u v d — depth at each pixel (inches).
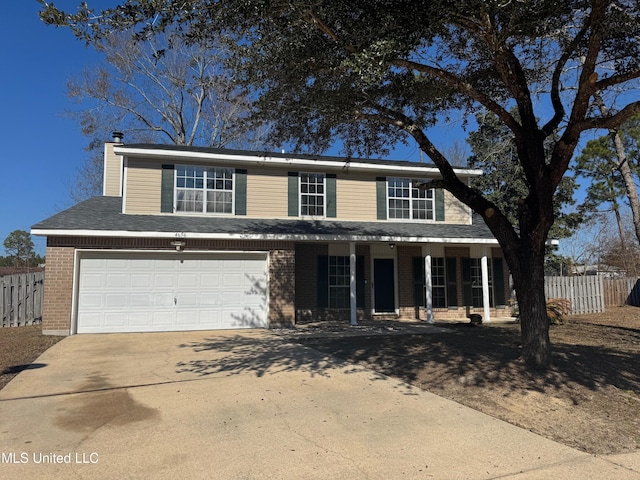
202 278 549.3
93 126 1077.8
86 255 512.4
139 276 527.5
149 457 173.8
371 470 163.3
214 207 603.5
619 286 907.4
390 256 681.6
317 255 652.7
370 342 446.9
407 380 293.4
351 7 289.4
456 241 617.9
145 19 250.7
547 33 338.0
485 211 331.0
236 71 356.2
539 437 196.9
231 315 555.5
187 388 273.4
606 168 1005.8
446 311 687.1
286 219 629.9
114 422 213.3
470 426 209.9
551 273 1230.9
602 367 317.4
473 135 1002.1
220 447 183.6
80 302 506.9
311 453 178.2
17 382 288.0
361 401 248.1
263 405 239.9
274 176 634.2
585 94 289.3
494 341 440.8
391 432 201.8
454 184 347.9
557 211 1056.2
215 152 609.0
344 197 665.6
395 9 275.7
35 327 565.6
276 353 387.9
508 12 279.1
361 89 360.8
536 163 313.3
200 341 455.2
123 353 388.2
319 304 645.3
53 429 204.1
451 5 265.6
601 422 215.0
